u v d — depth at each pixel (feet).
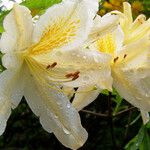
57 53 0.57
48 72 0.58
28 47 0.54
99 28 0.55
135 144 0.78
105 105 1.38
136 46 0.61
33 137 1.91
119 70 0.62
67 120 0.58
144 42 0.61
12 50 0.52
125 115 1.37
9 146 1.96
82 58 0.56
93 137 1.66
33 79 0.58
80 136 0.57
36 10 0.60
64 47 0.56
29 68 0.58
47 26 0.54
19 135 1.93
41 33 0.54
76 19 0.54
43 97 0.58
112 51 0.62
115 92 0.77
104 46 0.62
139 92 0.62
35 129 1.90
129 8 0.62
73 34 0.55
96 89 0.61
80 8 0.53
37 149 1.93
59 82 0.58
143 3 1.03
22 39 0.52
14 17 0.50
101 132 1.63
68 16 0.54
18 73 0.56
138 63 0.62
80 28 0.54
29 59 0.57
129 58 0.61
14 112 1.77
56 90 0.58
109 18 0.55
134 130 1.44
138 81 0.62
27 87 0.58
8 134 1.92
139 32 0.62
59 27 0.55
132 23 0.63
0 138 1.95
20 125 1.87
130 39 0.63
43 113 0.58
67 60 0.57
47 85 0.58
